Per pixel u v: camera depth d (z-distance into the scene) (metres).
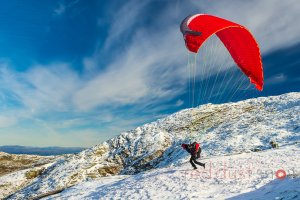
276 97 66.19
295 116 43.50
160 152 51.91
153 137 57.72
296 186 11.14
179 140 53.88
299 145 25.39
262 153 22.47
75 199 18.91
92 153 59.19
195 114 68.75
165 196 13.97
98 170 53.03
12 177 60.72
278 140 33.75
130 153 55.94
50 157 87.12
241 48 13.79
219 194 12.90
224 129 49.28
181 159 34.88
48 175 56.59
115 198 15.59
